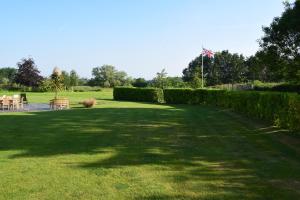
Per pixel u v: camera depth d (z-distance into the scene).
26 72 66.88
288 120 13.93
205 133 14.33
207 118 20.22
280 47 21.34
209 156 9.89
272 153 10.25
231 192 6.71
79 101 38.88
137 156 9.88
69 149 10.91
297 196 6.48
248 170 8.32
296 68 21.33
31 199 6.40
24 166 8.75
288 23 19.17
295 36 20.41
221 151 10.61
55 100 29.20
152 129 15.53
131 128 15.84
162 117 20.81
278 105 15.27
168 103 38.19
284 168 8.47
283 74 22.45
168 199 6.36
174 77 57.50
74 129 15.41
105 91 70.88
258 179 7.57
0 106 28.56
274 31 21.09
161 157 9.75
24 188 7.02
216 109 27.81
